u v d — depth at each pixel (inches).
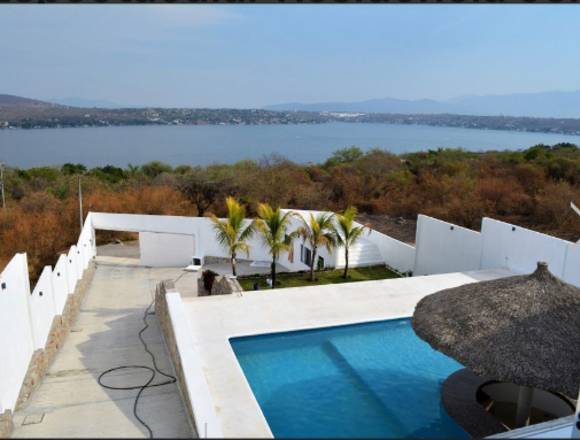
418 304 353.4
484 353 284.5
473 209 1046.4
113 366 437.4
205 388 284.2
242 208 706.8
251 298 487.5
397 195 1254.9
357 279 719.1
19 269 390.0
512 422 356.5
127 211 1172.5
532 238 549.6
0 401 329.7
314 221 697.0
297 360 384.8
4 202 1153.4
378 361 388.5
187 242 915.4
